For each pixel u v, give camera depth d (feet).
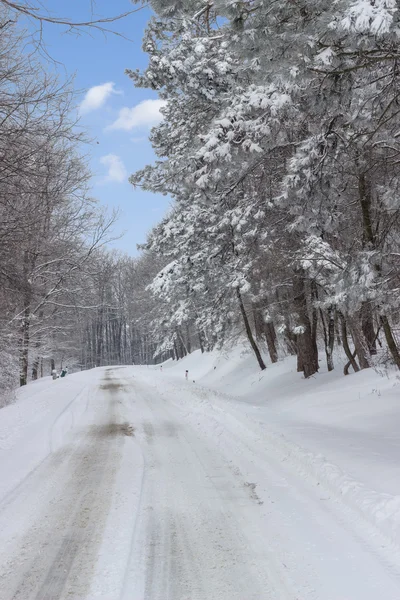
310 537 14.89
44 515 17.54
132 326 276.00
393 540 13.92
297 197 26.71
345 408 37.76
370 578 12.16
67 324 110.63
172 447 29.19
